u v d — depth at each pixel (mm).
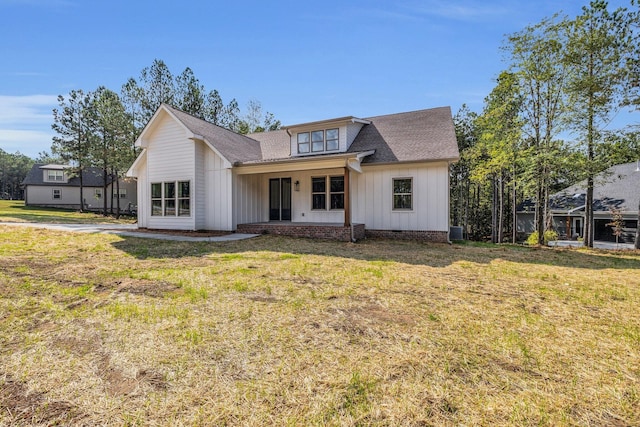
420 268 6637
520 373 2578
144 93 23875
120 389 2311
